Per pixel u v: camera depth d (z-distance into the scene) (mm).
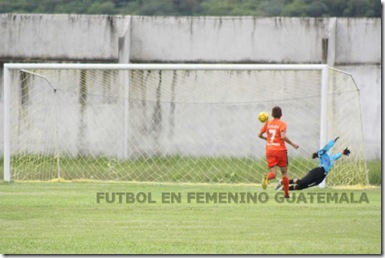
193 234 43531
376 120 75625
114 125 75438
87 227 45250
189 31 78125
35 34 77625
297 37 77500
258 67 62844
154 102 75812
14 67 64875
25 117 74375
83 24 77438
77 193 57875
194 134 75562
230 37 77938
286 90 75625
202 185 63781
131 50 78125
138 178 68812
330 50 76000
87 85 75750
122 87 75812
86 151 75062
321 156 53719
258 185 63875
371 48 76438
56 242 41406
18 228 44844
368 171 67688
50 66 64438
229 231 44406
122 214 49312
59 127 74875
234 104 75375
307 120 75062
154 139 75500
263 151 74688
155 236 42938
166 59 78062
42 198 55250
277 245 40906
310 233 43969
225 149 75062
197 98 75875
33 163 72438
